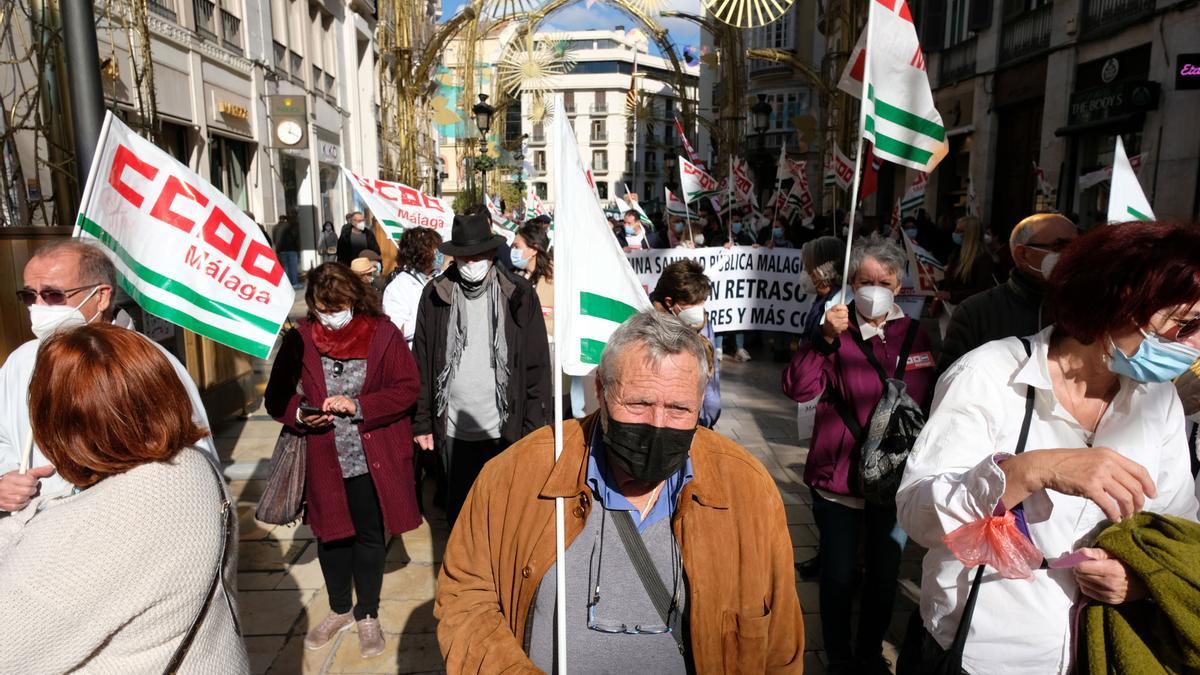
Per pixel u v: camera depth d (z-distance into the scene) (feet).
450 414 12.86
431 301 12.94
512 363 12.74
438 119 57.11
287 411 10.36
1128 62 41.78
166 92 42.39
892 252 9.82
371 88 88.79
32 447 7.49
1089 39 44.50
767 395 26.25
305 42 66.39
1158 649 5.24
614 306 6.53
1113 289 5.07
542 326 13.20
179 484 5.10
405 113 56.44
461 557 5.79
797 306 29.04
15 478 6.48
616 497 5.43
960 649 5.77
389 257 44.98
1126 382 5.55
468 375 12.68
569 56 83.05
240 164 54.70
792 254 28.84
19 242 15.79
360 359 10.64
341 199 77.15
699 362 5.17
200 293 10.07
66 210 18.22
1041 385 5.61
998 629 5.64
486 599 5.55
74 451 4.94
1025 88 52.19
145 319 18.43
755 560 5.25
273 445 20.52
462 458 12.92
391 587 12.98
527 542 5.44
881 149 10.62
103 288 8.14
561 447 5.50
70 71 12.50
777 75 121.49
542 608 5.37
